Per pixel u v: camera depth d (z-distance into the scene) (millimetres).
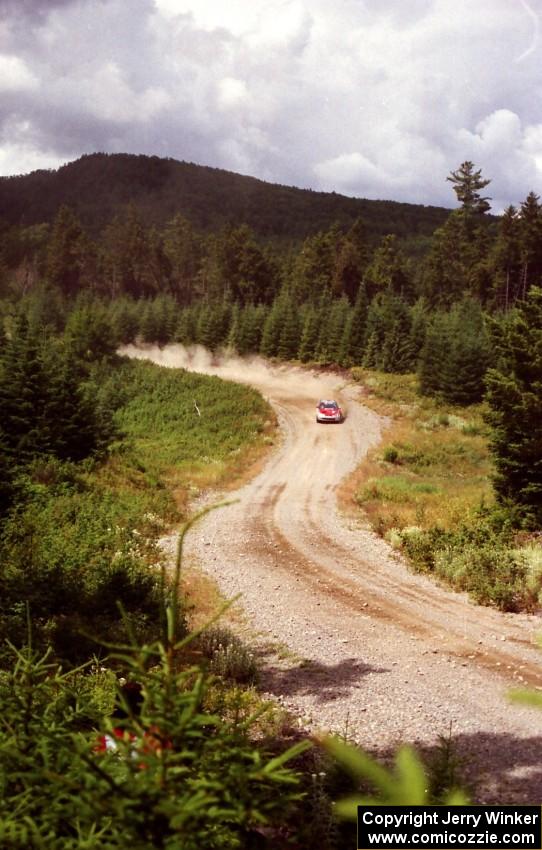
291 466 35906
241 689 9805
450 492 28141
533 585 14953
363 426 47781
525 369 19203
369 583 16844
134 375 61688
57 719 3586
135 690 3949
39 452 25641
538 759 7711
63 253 155750
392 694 10070
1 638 8930
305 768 6965
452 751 7164
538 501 19047
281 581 16891
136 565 15234
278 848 4543
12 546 14656
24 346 27422
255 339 86188
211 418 48188
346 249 117438
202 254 162750
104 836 2357
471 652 12086
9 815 2672
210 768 2611
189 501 26859
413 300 109688
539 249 90250
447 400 53625
